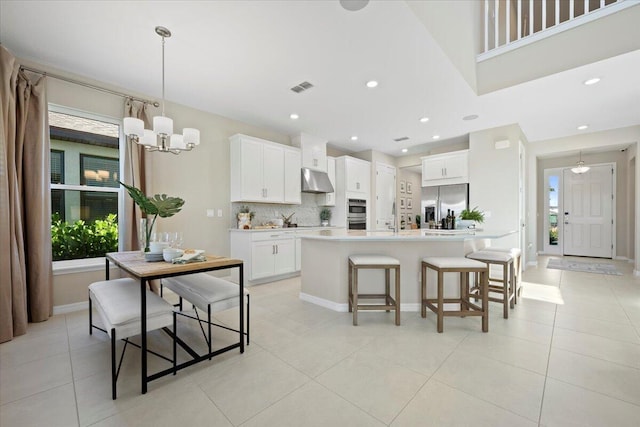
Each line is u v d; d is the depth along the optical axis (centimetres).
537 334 236
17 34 239
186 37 243
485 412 143
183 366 177
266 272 424
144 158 341
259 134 484
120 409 146
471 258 303
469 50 332
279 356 201
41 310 266
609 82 314
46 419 139
